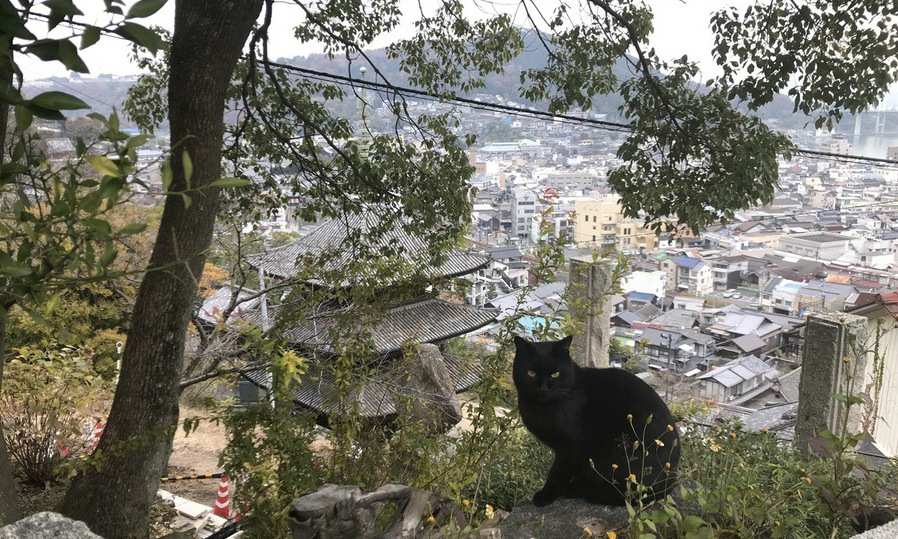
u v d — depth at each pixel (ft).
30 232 5.23
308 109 24.08
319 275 15.28
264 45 21.07
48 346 23.03
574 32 22.24
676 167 20.62
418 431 11.16
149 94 23.31
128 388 14.52
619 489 11.35
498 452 11.36
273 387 10.94
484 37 23.50
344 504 6.78
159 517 24.44
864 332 17.95
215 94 14.26
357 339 12.63
